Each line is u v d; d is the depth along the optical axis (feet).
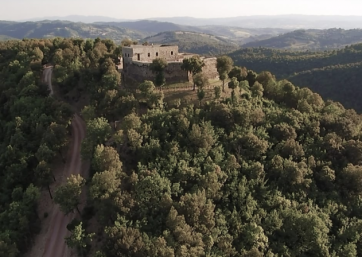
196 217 266.77
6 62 606.55
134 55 512.63
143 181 282.15
